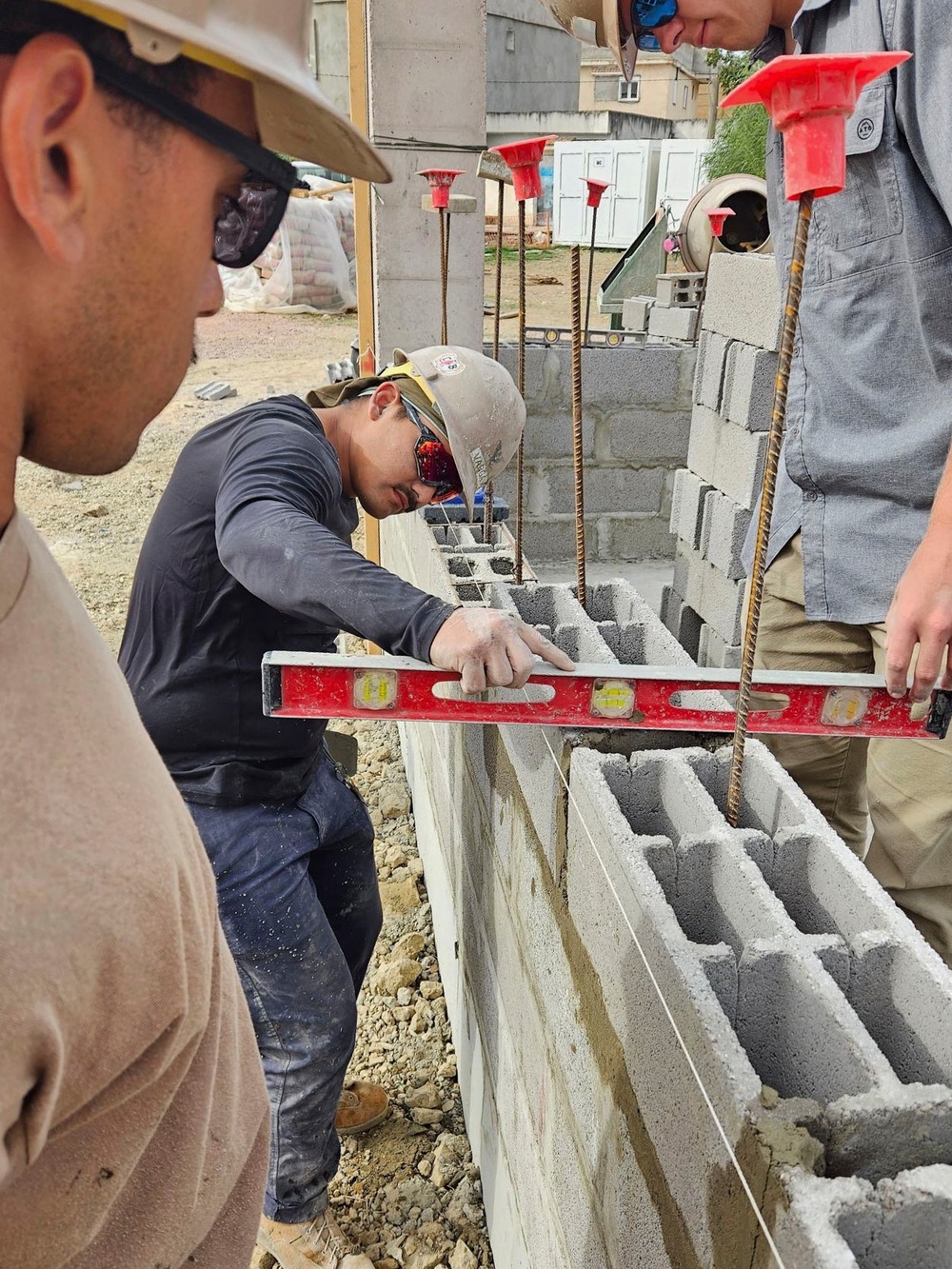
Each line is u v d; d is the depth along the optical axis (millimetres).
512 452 2064
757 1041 1158
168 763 1937
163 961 619
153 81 542
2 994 527
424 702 1507
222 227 741
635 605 1948
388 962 3064
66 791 578
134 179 557
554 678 1470
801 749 2291
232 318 14414
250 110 629
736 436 3750
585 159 18281
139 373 617
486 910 2180
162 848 621
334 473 1802
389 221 4094
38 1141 584
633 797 1479
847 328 1931
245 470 1656
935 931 1967
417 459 1953
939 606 1446
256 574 1496
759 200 5617
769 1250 883
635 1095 1228
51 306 557
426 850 3283
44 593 628
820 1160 916
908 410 1921
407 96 3924
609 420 5410
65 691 605
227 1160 834
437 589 2541
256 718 1901
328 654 1510
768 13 1895
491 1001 2166
